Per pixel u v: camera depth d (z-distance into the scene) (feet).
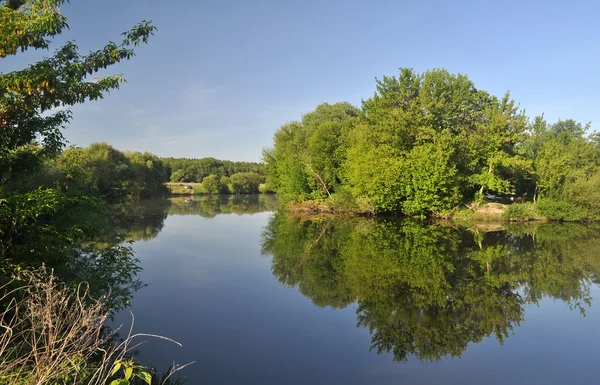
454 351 24.67
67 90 25.11
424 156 99.35
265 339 26.00
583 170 110.73
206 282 40.32
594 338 26.89
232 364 22.07
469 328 28.71
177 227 85.71
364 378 20.88
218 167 352.49
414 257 53.98
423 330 28.19
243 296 35.68
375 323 29.43
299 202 134.00
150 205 153.99
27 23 22.44
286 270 46.29
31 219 25.76
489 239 70.74
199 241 66.74
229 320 29.40
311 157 129.29
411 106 112.37
